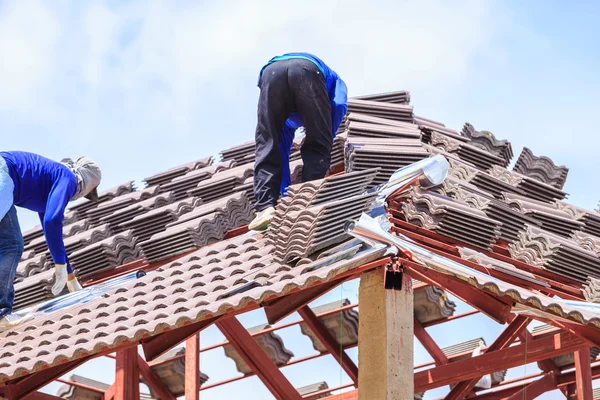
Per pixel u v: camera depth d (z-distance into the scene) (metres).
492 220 16.27
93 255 19.81
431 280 14.21
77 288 17.67
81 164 18.28
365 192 16.52
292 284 13.86
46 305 17.20
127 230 20.31
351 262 13.95
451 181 17.52
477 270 15.27
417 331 22.81
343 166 19.66
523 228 17.16
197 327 14.84
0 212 16.66
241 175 20.80
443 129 21.45
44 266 20.94
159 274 16.83
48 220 17.14
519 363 18.05
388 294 13.84
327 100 17.45
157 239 18.84
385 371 13.41
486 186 18.83
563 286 16.50
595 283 16.47
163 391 23.00
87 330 15.61
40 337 16.12
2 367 15.32
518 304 14.34
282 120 17.48
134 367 19.00
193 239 18.61
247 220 19.48
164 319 14.48
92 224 22.23
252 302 14.08
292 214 15.49
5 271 17.02
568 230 18.14
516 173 19.84
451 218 16.00
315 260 14.82
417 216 16.05
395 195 16.31
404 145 18.73
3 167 17.03
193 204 20.31
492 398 23.30
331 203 15.39
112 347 14.71
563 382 22.55
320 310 22.78
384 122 20.31
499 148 21.14
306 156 17.48
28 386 15.59
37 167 17.48
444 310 22.78
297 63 17.28
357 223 14.61
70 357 14.76
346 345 23.50
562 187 21.73
